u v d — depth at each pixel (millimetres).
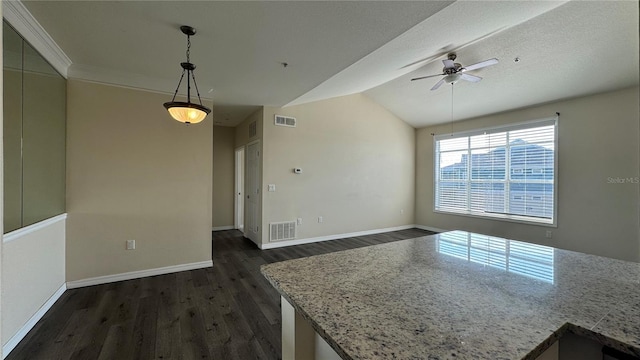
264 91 3859
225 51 2574
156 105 3447
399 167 6555
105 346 2047
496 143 5344
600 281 1128
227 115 5449
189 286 3139
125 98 3270
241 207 6648
